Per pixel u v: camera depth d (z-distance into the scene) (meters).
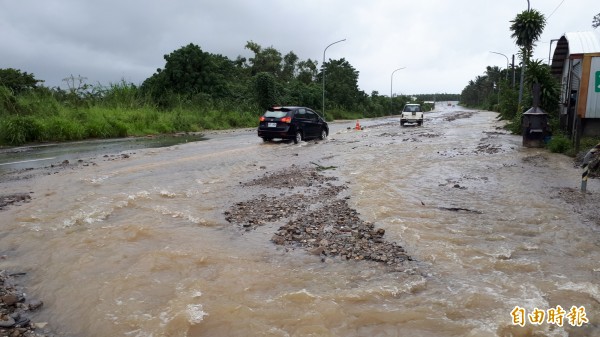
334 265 4.86
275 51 58.00
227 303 3.92
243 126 33.38
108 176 9.91
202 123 29.19
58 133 18.98
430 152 15.23
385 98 81.50
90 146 16.69
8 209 6.96
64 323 3.67
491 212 7.00
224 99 37.88
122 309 3.84
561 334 3.45
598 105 14.46
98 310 3.83
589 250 5.27
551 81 18.98
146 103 29.38
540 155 13.91
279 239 5.68
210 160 12.85
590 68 14.41
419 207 7.34
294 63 61.28
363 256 5.11
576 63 16.36
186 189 8.68
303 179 9.92
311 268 4.77
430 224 6.34
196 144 17.62
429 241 5.59
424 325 3.58
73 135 19.62
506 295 4.08
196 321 3.63
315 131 19.91
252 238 5.78
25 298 4.10
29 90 23.88
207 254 5.11
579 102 14.68
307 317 3.69
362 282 4.40
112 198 7.70
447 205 7.48
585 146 14.04
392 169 11.44
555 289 4.21
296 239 5.74
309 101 46.97
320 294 4.11
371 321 3.65
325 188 8.94
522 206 7.37
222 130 28.66
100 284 4.33
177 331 3.50
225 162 12.49
